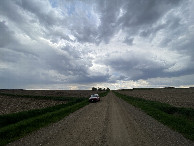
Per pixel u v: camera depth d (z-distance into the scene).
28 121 11.06
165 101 28.88
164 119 12.04
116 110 17.70
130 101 30.19
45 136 7.86
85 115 14.33
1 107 20.77
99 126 9.87
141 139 7.25
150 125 10.19
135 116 13.73
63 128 9.48
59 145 6.52
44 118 12.46
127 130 8.87
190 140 7.16
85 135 7.90
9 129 8.94
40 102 28.94
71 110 18.05
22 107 21.03
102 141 6.96
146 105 22.03
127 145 6.47
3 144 6.78
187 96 44.00
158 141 6.97
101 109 18.69
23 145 6.62
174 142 6.86
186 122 10.98
